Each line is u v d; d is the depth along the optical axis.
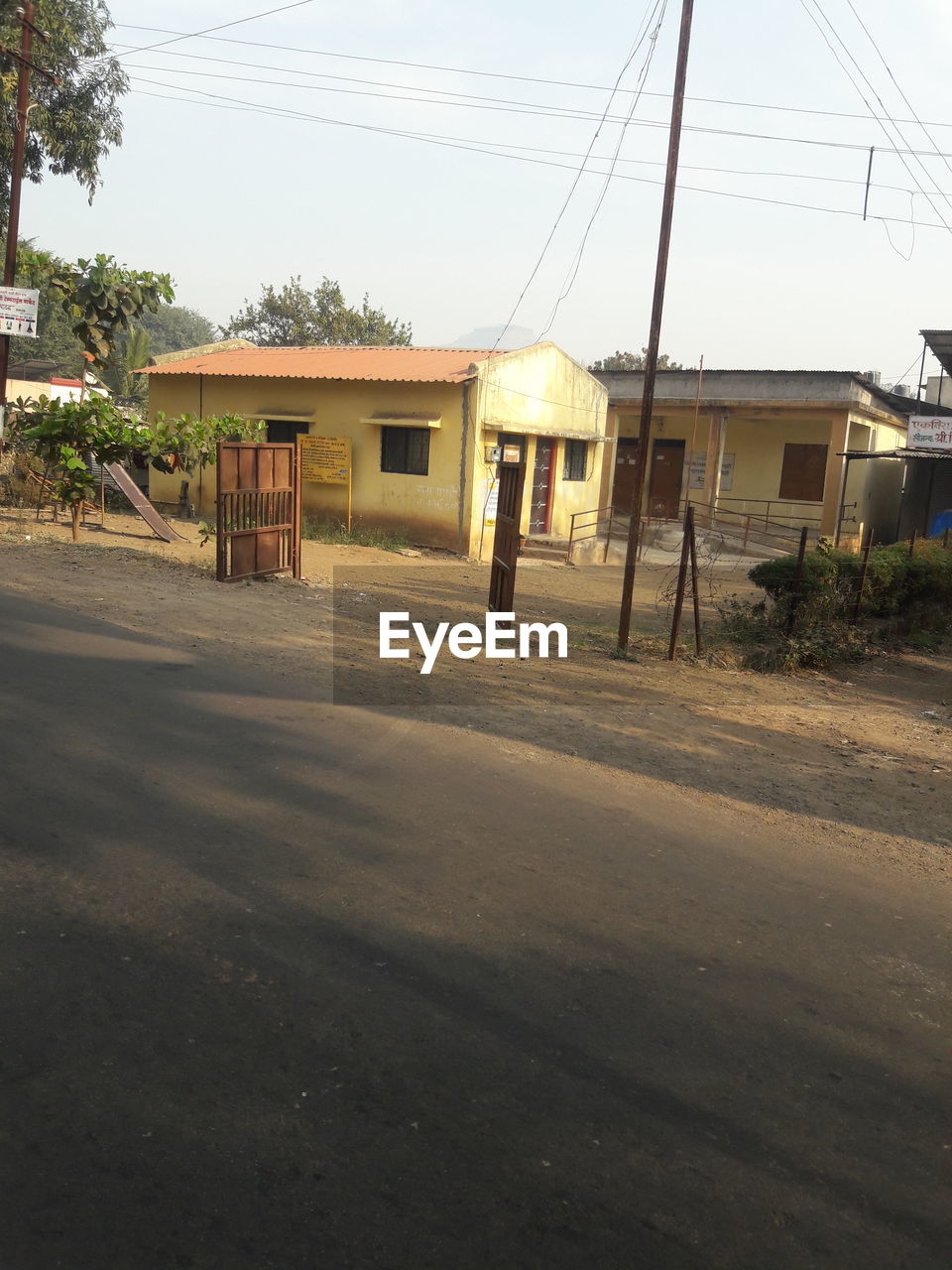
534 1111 3.13
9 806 4.94
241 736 6.43
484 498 19.42
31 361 36.88
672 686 9.83
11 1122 2.85
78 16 23.92
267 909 4.24
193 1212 2.60
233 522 11.89
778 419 27.12
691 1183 2.90
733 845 5.66
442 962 3.96
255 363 21.97
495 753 6.82
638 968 4.09
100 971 3.65
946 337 24.42
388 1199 2.71
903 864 5.72
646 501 27.97
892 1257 2.70
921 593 15.88
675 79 9.80
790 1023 3.82
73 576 10.94
